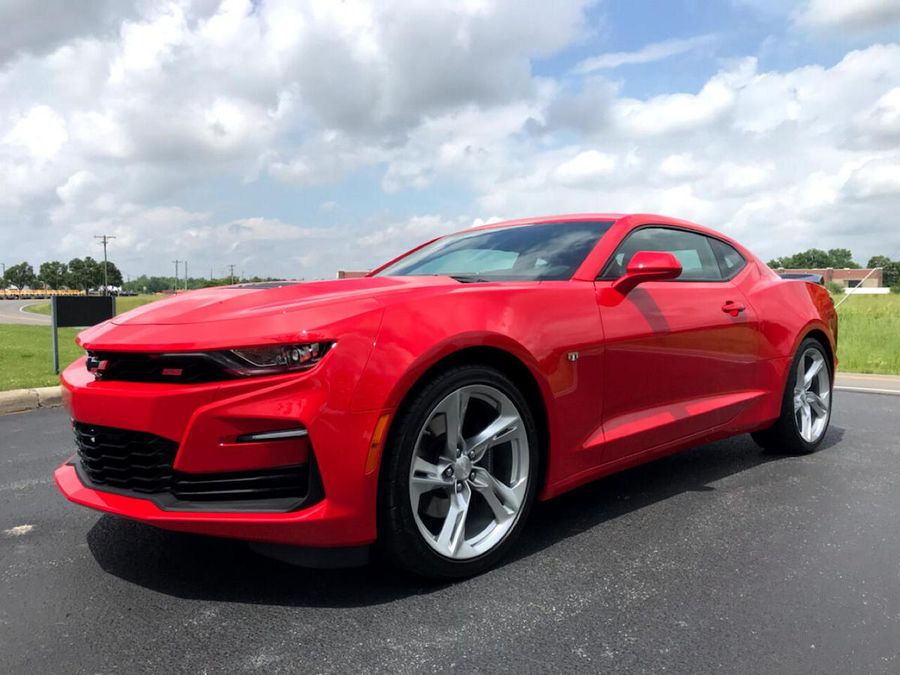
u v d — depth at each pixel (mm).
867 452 4207
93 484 2389
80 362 2680
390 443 2170
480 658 1860
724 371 3449
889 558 2547
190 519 2105
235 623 2066
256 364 2074
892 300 23422
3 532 2898
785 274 5602
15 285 192125
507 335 2430
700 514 3043
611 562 2514
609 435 2830
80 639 1985
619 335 2850
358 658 1863
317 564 2145
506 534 2480
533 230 3432
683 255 3521
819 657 1854
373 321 2168
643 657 1861
